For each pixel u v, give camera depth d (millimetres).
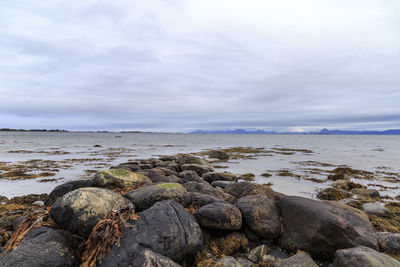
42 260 4363
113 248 4641
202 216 6172
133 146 55469
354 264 4461
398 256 5797
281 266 5094
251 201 6934
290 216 6531
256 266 5316
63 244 4781
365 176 19062
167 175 14727
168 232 5133
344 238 5496
